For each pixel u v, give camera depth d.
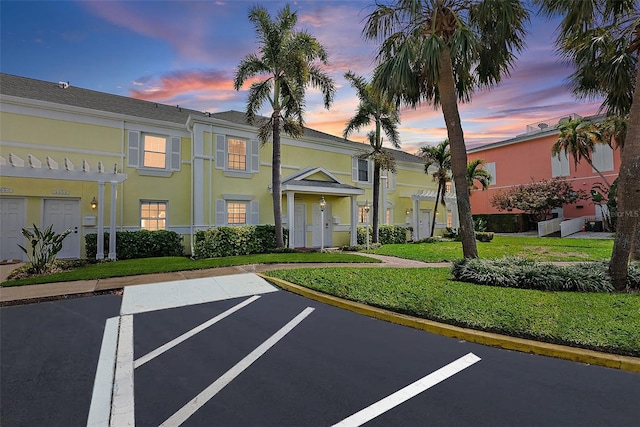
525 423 2.41
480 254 12.31
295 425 2.41
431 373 3.22
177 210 13.62
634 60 7.74
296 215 16.48
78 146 11.62
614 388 2.92
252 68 12.52
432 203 23.64
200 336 4.30
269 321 4.90
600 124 17.44
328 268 8.74
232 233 12.91
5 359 3.61
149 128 13.11
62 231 11.47
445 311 4.81
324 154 17.84
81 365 3.46
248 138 15.09
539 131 24.16
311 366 3.39
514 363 3.45
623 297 5.50
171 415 2.55
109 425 2.44
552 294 5.72
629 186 6.05
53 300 6.09
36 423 2.47
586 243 14.73
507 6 6.93
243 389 2.94
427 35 7.45
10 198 10.82
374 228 17.11
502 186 25.38
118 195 12.39
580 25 7.22
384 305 5.25
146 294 6.44
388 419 2.47
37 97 11.55
